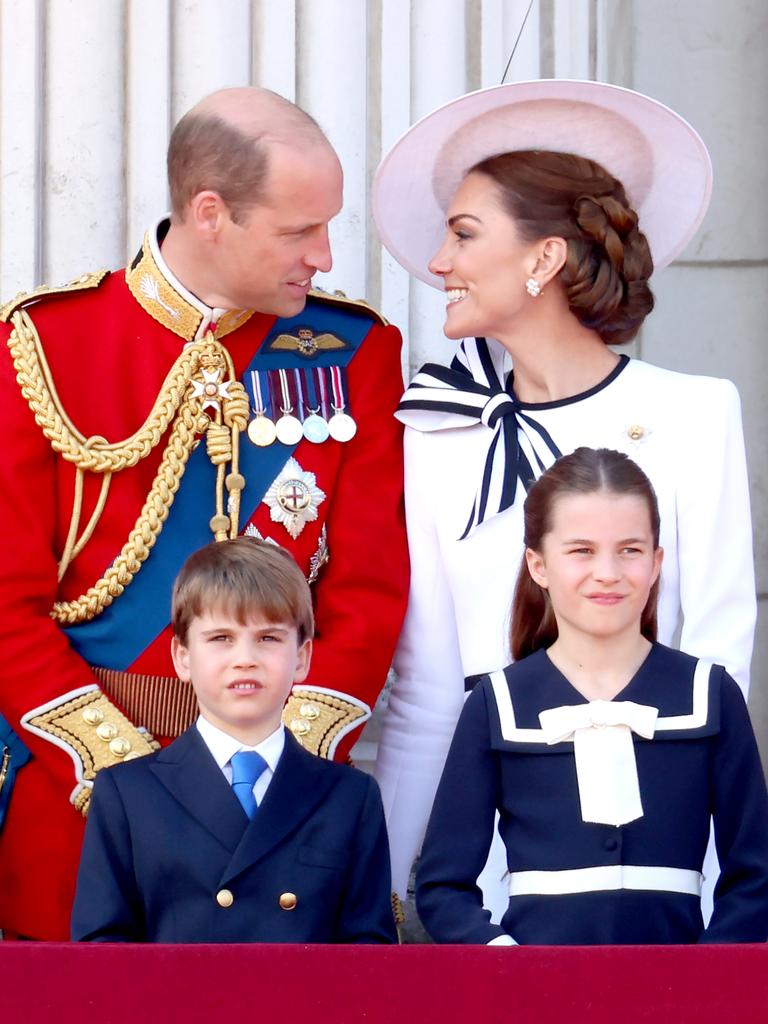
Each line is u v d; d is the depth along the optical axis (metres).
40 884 12.80
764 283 18.12
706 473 12.81
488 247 13.08
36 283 16.61
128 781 11.17
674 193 13.62
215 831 10.95
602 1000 8.84
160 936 10.94
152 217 16.72
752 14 18.11
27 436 12.87
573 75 17.02
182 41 16.83
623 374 13.20
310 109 16.88
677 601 12.89
